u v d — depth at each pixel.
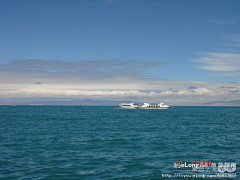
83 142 41.88
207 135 51.41
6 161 28.27
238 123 83.94
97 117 122.75
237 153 33.25
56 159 29.45
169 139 45.59
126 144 40.06
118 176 23.05
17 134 51.97
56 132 55.88
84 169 25.28
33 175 23.12
